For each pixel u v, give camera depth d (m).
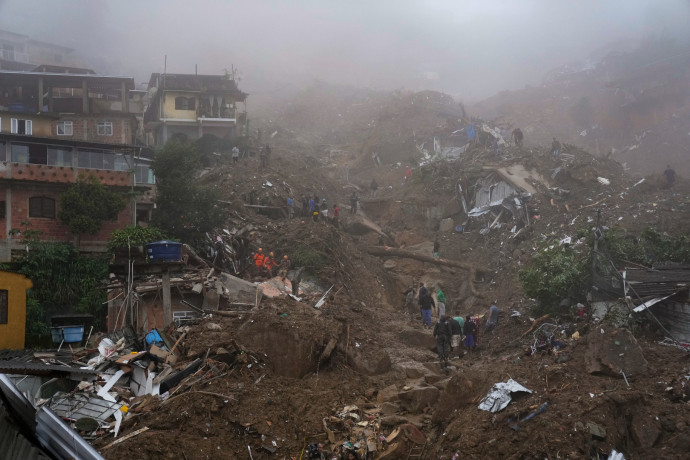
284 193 41.41
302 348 17.17
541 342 17.72
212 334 17.59
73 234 30.45
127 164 32.44
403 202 44.38
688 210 32.12
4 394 4.96
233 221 35.41
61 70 54.25
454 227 41.47
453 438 13.28
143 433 13.84
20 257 28.91
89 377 15.91
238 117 59.66
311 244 31.84
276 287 25.72
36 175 29.80
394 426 14.78
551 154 41.69
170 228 32.31
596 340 14.44
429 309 24.52
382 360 18.19
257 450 14.16
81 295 28.94
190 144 36.03
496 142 45.69
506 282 30.86
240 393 15.38
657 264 20.78
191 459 13.41
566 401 12.82
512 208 37.34
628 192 35.81
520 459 11.99
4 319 20.14
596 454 11.62
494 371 15.19
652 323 16.67
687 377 12.91
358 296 30.55
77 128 46.16
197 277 23.88
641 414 12.23
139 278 23.52
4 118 40.62
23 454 4.74
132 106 52.66
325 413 15.31
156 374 16.22
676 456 11.09
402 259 36.41
